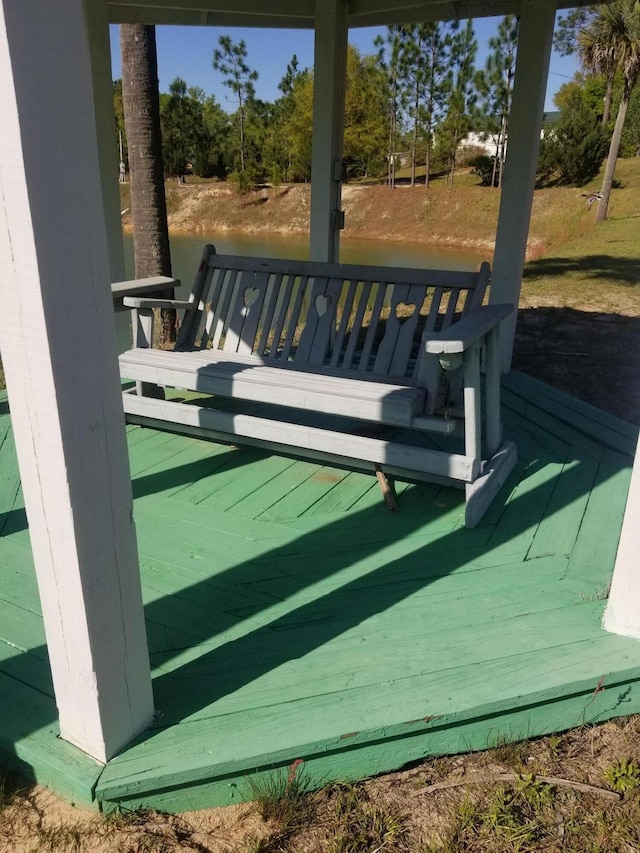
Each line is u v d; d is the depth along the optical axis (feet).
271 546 8.04
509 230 13.78
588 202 66.59
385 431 11.57
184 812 5.06
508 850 4.77
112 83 13.57
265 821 4.98
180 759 4.90
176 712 5.35
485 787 5.29
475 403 8.33
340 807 5.08
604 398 15.10
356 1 15.14
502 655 5.93
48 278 3.74
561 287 30.01
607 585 7.11
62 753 5.00
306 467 10.30
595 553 7.80
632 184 73.72
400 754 5.40
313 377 9.79
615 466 10.23
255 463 10.43
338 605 6.81
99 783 4.76
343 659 5.93
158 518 8.70
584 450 10.85
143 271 20.71
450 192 81.56
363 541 8.14
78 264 3.90
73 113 3.69
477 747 5.63
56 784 5.02
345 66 14.97
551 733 5.82
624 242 46.65
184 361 10.68
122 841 4.78
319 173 15.48
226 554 7.84
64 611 4.52
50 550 4.39
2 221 3.67
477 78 84.28
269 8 15.61
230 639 6.30
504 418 12.23
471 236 74.18
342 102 15.23
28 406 4.05
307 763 5.16
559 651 5.97
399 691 5.51
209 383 9.89
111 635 4.69
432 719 5.25
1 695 5.57
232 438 10.64
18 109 3.42
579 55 57.06
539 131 13.21
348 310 11.10
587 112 81.05
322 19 14.34
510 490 9.46
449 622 6.47
